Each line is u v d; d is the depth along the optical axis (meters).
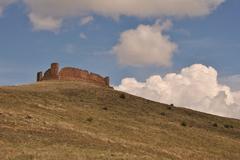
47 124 59.84
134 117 79.81
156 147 59.56
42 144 50.72
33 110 67.56
